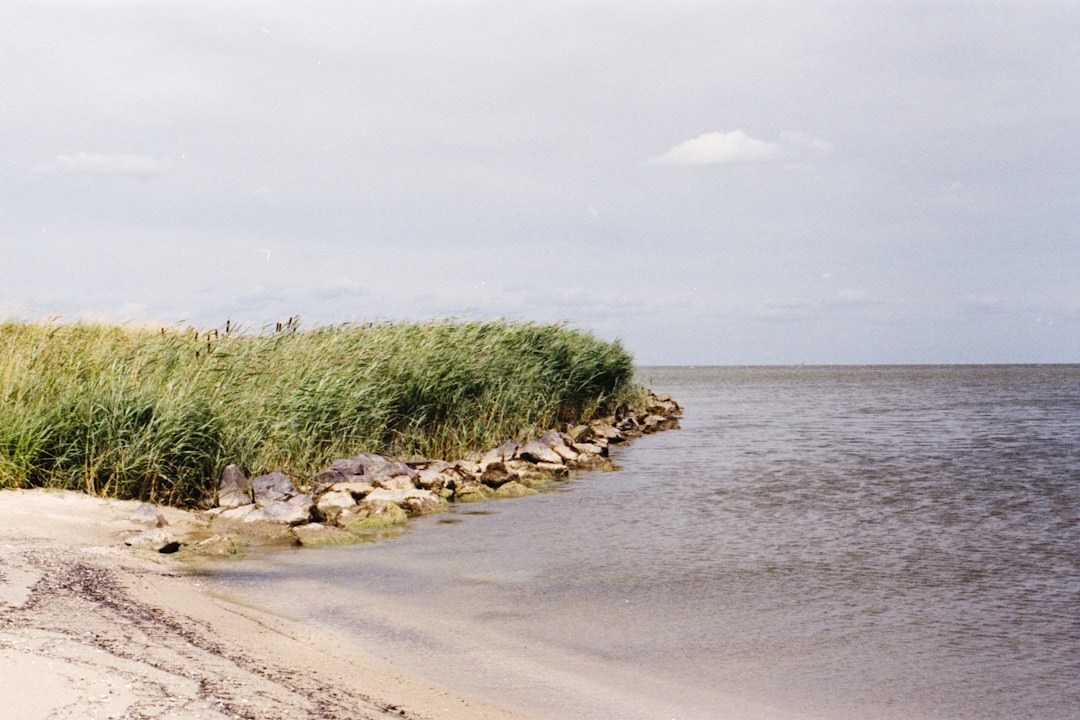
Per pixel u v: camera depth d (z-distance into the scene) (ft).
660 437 92.84
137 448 41.24
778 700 21.01
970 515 46.78
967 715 20.26
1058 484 58.08
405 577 32.55
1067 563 35.60
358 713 17.29
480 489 53.16
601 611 28.35
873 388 247.29
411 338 65.26
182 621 23.09
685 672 22.82
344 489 46.47
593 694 21.06
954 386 257.75
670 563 35.32
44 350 46.50
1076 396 180.86
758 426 107.55
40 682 15.43
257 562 34.37
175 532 37.45
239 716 15.35
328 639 24.23
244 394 47.98
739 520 45.21
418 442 60.54
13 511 35.06
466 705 19.52
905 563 35.53
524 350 76.02
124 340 52.80
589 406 91.35
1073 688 21.97
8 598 22.06
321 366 54.49
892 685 22.06
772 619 27.66
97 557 30.32
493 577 32.73
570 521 44.80
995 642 25.55
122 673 16.78
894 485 57.82
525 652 24.14
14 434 39.06
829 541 39.91
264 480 44.52
